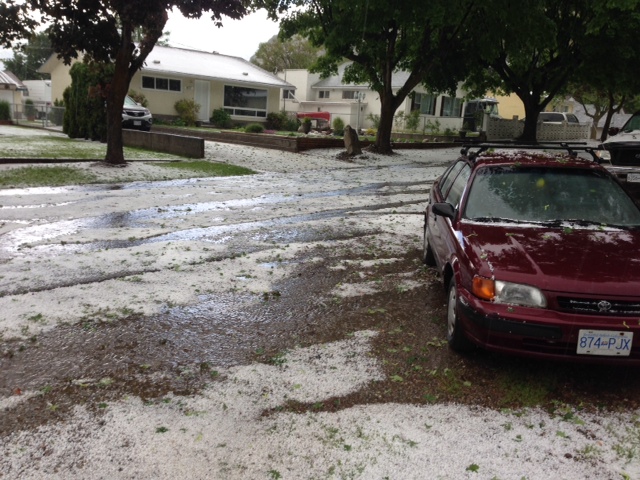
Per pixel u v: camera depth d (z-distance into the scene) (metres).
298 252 7.75
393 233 9.03
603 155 11.23
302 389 4.03
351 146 20.89
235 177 15.59
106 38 14.82
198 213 10.32
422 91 42.06
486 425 3.61
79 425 3.51
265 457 3.24
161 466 3.14
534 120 27.92
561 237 4.60
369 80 24.31
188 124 33.66
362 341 4.88
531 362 4.54
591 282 3.91
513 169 5.54
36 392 3.90
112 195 11.84
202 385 4.06
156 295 5.88
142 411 3.69
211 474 3.08
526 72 27.23
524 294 3.97
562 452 3.34
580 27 23.38
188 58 37.59
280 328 5.14
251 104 38.16
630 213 5.09
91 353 4.52
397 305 5.77
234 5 13.77
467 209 5.25
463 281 4.39
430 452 3.31
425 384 4.14
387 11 17.31
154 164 16.44
